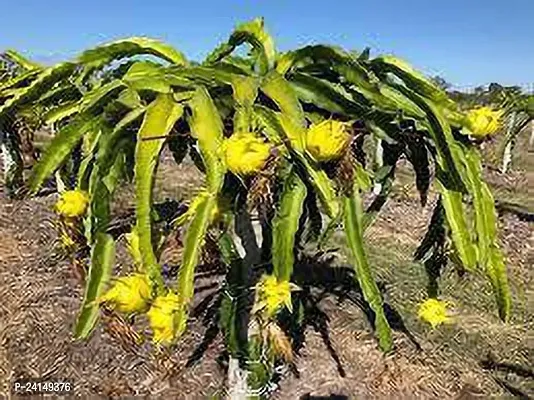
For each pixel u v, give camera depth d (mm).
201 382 2170
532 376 2494
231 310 1367
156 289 911
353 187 939
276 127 898
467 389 2352
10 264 3105
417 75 1035
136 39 1158
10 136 2441
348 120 994
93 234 1034
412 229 4320
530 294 3441
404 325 2766
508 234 4387
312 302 2744
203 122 915
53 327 2500
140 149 919
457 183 1050
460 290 3207
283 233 926
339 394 2225
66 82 1229
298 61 1046
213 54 1145
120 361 2270
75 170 1907
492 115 1040
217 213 976
